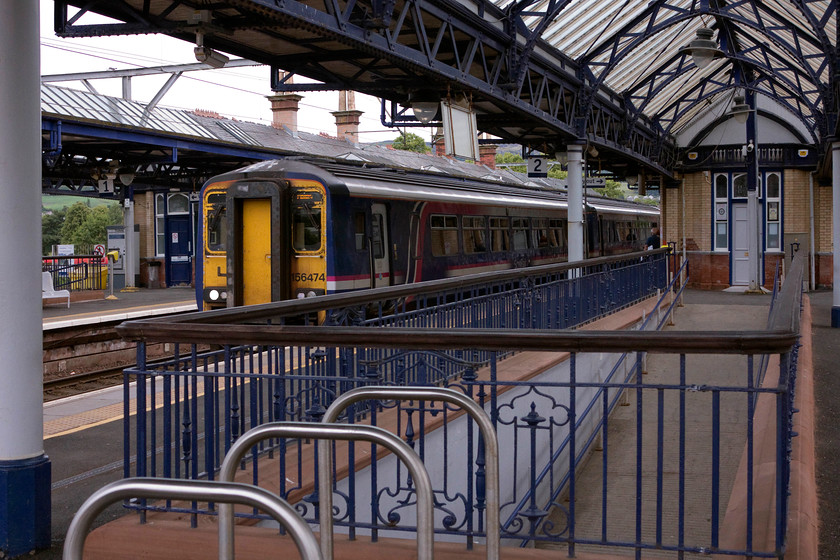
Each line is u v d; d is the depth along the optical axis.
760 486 4.72
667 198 27.25
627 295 16.34
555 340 3.92
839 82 12.80
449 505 6.33
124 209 26.31
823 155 21.12
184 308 18.92
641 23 16.31
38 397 4.68
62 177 22.64
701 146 26.27
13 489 4.53
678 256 26.97
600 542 3.89
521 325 9.77
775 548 3.65
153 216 29.80
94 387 12.80
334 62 12.59
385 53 9.82
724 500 8.53
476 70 14.76
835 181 14.86
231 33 9.30
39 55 4.68
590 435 10.70
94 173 21.67
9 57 4.51
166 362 4.62
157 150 21.66
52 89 17.95
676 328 17.45
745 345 3.63
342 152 28.02
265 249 13.59
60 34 9.16
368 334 4.14
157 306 19.53
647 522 8.26
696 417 11.42
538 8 13.52
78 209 68.75
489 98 12.85
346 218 13.31
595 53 16.64
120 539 4.30
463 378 4.16
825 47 12.80
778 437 3.66
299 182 13.31
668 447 10.38
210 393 4.51
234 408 4.69
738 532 4.14
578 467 9.91
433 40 12.77
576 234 17.45
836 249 14.85
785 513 3.67
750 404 3.71
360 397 3.26
